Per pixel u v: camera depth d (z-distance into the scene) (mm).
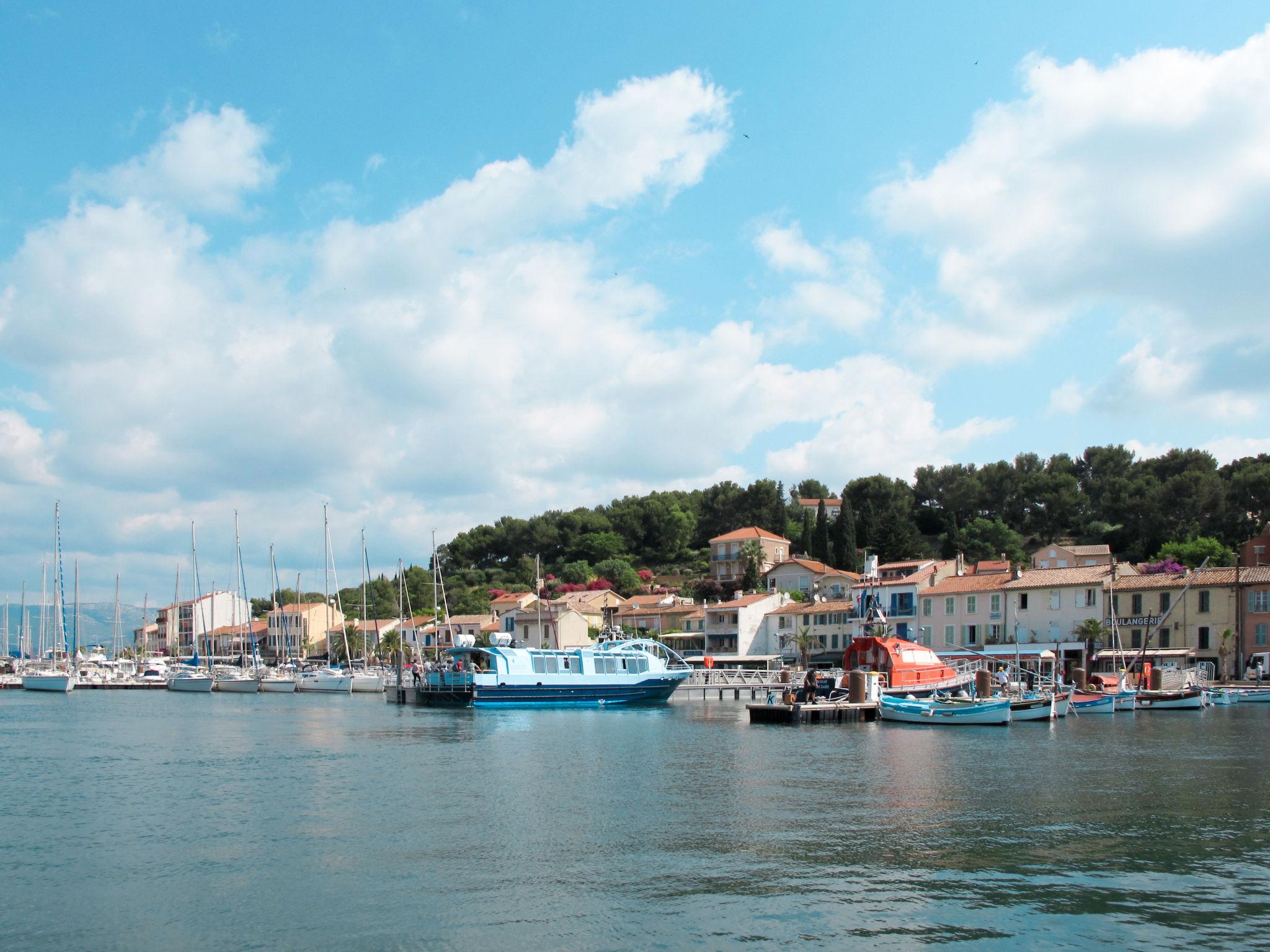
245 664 161625
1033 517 189875
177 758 52062
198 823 34156
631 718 77375
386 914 23641
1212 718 74438
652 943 21547
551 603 162250
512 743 58031
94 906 24656
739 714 80812
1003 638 111375
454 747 56219
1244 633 98125
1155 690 83875
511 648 89188
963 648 112812
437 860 28469
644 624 157500
